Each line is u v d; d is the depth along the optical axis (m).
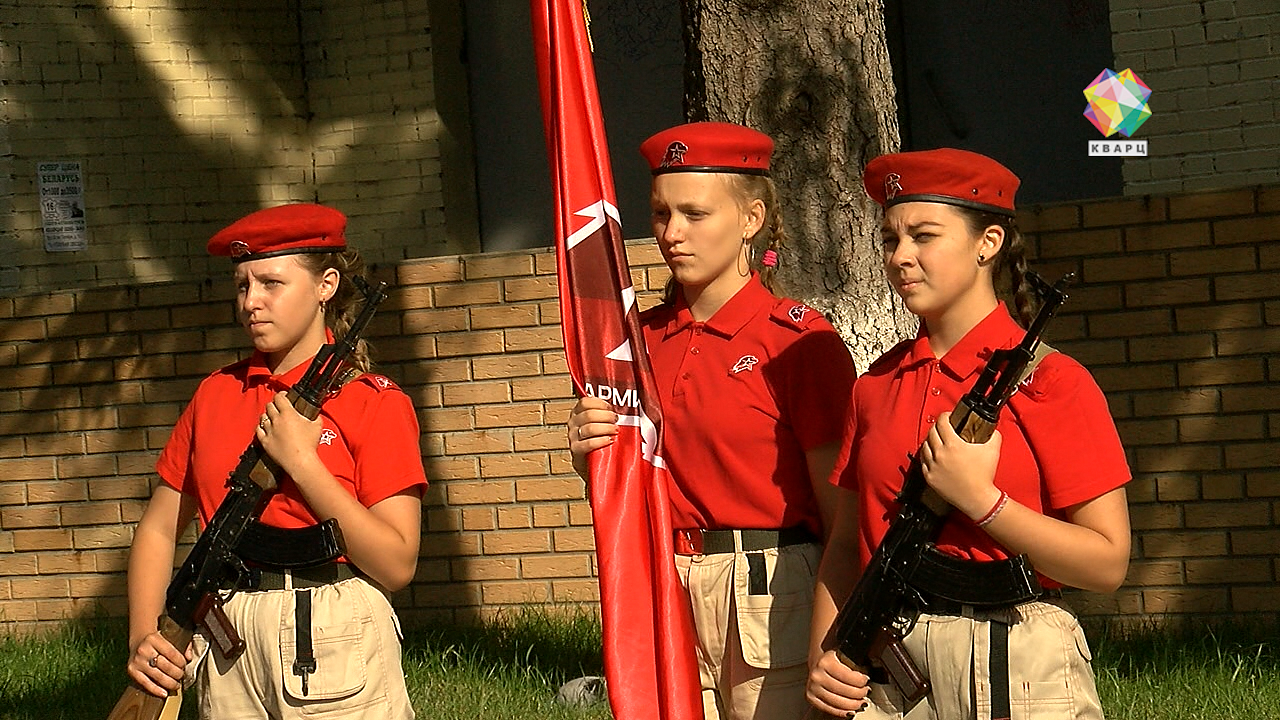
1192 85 29.94
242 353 27.38
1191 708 19.61
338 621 13.22
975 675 11.05
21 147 34.44
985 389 11.02
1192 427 23.50
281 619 13.14
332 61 38.19
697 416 13.30
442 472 26.64
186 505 14.73
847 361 13.21
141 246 35.88
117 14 35.75
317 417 13.41
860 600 11.48
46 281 34.66
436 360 26.61
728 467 13.19
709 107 20.22
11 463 28.27
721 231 13.17
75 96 35.16
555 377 26.14
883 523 11.76
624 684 12.70
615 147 37.81
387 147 37.94
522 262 26.25
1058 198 35.06
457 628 26.16
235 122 37.28
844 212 19.92
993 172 11.53
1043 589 11.31
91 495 28.00
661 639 12.70
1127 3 30.39
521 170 38.28
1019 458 11.17
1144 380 23.69
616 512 13.00
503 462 26.41
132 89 35.84
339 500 13.12
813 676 11.70
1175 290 23.52
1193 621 23.52
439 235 37.62
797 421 13.03
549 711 21.02
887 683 11.61
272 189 37.81
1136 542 23.83
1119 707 19.78
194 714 22.77
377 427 13.73
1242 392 23.23
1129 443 23.80
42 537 28.20
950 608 11.25
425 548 26.69
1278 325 23.03
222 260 37.09
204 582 13.28
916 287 11.53
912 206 11.49
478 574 26.53
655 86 37.53
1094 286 23.89
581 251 13.67
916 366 11.88
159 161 36.16
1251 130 29.48
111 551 27.95
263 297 13.85
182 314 27.56
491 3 38.16
